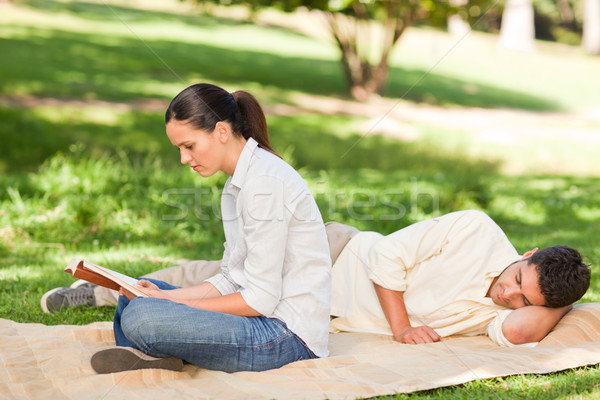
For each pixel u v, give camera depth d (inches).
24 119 438.6
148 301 97.3
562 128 669.9
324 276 105.0
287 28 1065.5
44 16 797.2
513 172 477.7
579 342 117.7
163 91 581.9
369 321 127.8
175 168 305.9
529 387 100.9
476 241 124.7
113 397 91.4
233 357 99.4
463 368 104.6
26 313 136.1
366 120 601.0
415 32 1192.2
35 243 199.9
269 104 604.4
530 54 1161.4
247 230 99.7
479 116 697.0
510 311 119.6
